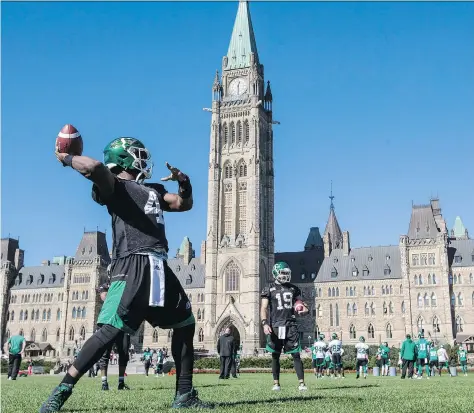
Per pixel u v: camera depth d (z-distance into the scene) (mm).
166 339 159000
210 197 149250
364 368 41312
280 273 17062
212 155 151750
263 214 150500
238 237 145125
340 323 152250
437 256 142375
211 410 9172
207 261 145375
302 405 10211
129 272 8797
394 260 151875
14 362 32938
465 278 140875
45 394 14539
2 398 12742
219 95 156875
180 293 9406
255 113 151500
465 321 138750
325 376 45312
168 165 9492
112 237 9250
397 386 20422
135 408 9789
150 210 9156
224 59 158750
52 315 171375
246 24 162000
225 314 138750
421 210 148625
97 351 8578
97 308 162750
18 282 178500
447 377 41688
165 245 9297
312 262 162125
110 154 9562
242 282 141625
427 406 10445
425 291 141625
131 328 8734
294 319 16953
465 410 9812
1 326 173375
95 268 165125
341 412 9141
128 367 75875
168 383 27062
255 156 148375
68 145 8773
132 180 9414
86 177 8719
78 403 11273
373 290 150875
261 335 138875
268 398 12156
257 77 155375
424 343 40719
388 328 146875
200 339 158000
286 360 73375
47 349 159750
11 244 183500
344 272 155625
